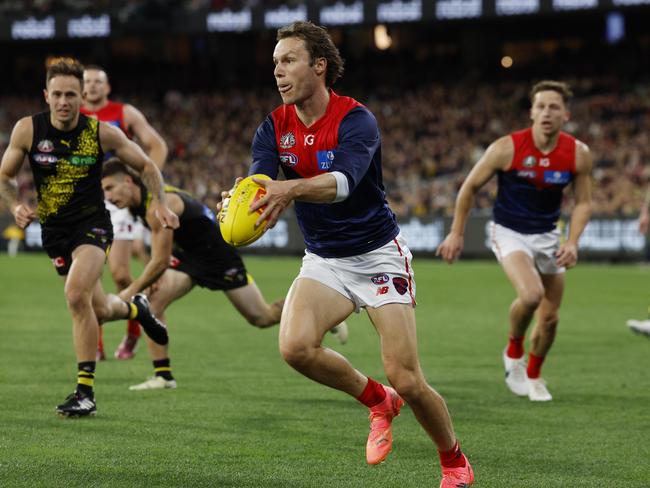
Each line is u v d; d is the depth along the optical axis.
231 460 6.66
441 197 35.53
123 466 6.43
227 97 47.03
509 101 42.72
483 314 17.38
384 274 5.91
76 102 8.05
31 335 13.84
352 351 12.70
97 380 10.12
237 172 41.47
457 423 8.12
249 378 10.35
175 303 19.09
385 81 47.31
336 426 7.85
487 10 38.22
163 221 8.41
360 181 5.77
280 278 24.73
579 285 23.27
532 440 7.47
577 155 9.41
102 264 8.27
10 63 53.47
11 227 36.34
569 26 48.66
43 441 7.14
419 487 6.03
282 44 5.73
